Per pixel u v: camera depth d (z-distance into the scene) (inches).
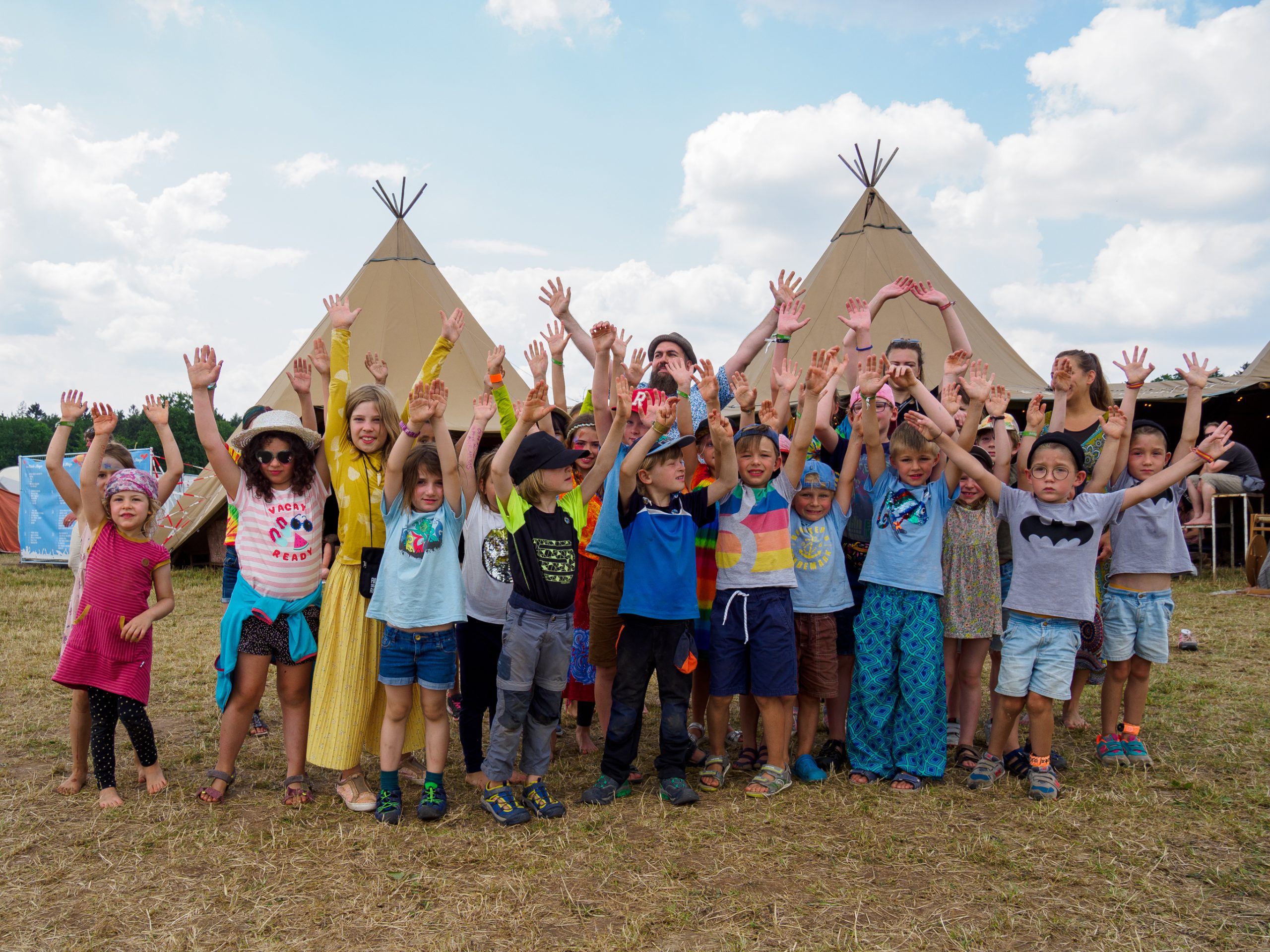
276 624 145.9
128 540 150.5
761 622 154.2
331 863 121.7
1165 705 205.3
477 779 157.2
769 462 158.4
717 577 159.3
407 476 141.8
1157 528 162.7
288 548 147.9
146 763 152.3
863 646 162.6
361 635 145.3
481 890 113.2
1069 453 150.7
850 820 138.6
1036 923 103.8
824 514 164.6
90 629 144.4
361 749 147.3
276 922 104.7
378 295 597.9
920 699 157.8
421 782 161.2
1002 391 176.2
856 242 573.3
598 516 183.0
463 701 158.6
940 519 163.0
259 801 147.7
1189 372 166.7
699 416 189.8
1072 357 183.9
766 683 152.4
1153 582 163.2
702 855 124.8
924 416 163.0
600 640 167.6
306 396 180.4
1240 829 131.6
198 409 148.3
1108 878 116.0
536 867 120.2
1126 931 102.0
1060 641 149.2
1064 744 181.6
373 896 111.3
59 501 574.9
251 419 191.9
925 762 157.4
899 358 205.5
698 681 184.1
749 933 101.6
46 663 256.1
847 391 355.9
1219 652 266.1
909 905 108.7
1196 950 98.0
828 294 562.9
